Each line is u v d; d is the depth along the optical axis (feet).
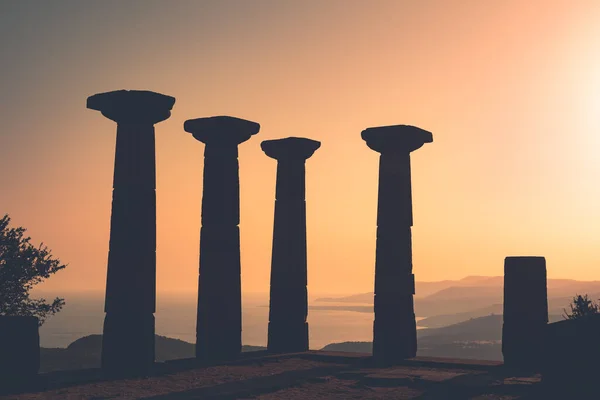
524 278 65.41
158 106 65.26
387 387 55.98
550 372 50.08
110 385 56.03
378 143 74.59
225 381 58.18
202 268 73.15
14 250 86.38
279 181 83.66
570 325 49.52
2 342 53.16
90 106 65.77
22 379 53.93
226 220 73.15
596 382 47.73
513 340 65.26
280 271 82.23
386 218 73.77
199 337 72.69
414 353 73.61
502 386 53.67
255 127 75.66
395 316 72.49
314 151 84.99
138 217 64.03
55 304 88.84
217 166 73.46
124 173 64.28
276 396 51.93
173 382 57.72
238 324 73.36
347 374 60.75
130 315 63.05
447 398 51.19
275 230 83.20
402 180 74.02
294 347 80.79
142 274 63.77
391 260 73.15
